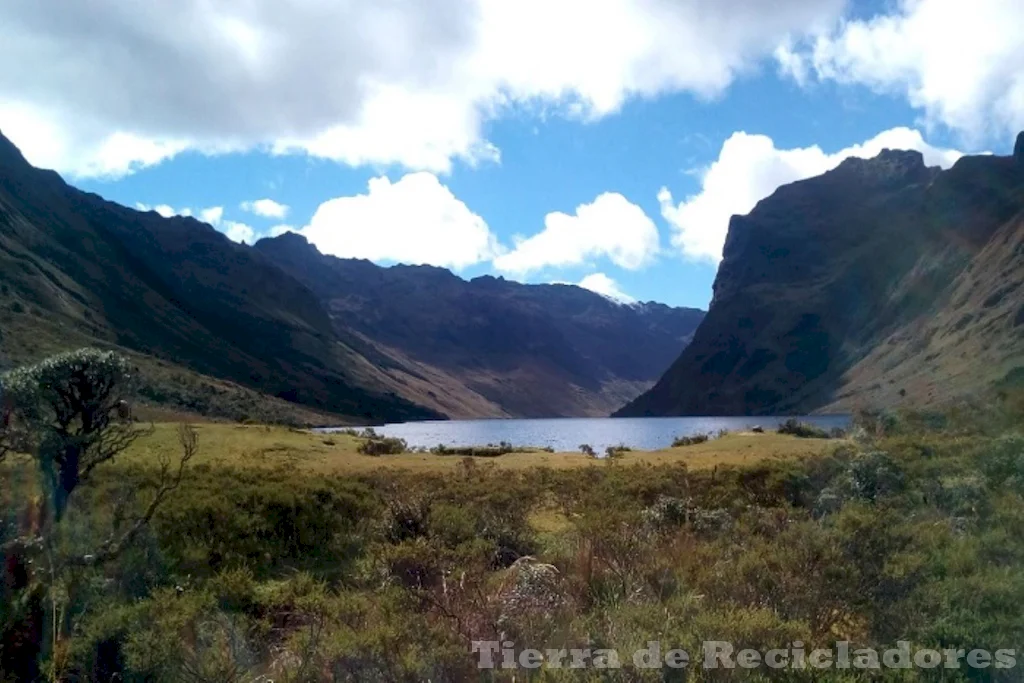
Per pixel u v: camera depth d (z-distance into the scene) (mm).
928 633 5457
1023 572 6758
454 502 15547
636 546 8242
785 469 21188
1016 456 16750
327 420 156875
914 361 171375
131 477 13125
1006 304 155125
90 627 6074
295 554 11406
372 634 5633
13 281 136875
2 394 10156
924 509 12133
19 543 6875
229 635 6355
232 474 16297
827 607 6164
